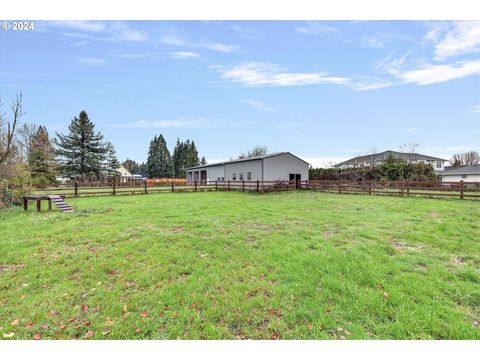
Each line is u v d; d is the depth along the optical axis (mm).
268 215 7707
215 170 26609
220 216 7531
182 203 10930
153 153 54906
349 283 3039
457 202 10383
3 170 9883
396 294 2768
